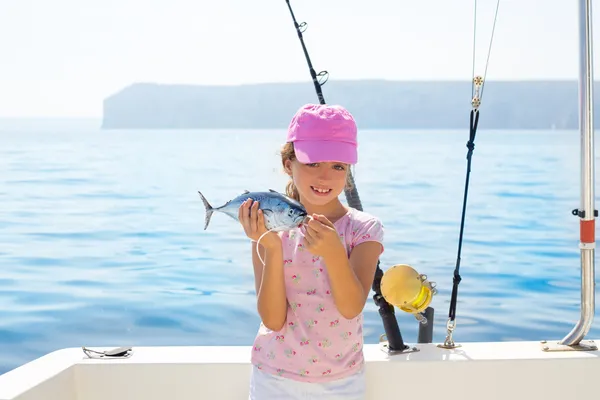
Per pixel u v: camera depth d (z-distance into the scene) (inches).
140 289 333.4
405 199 596.4
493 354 102.3
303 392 85.6
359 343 88.3
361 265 86.7
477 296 303.3
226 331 274.4
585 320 105.0
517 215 521.3
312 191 86.6
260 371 88.0
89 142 1549.0
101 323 285.3
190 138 1840.6
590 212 104.1
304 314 86.3
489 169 845.8
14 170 859.4
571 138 1678.2
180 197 631.8
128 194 652.1
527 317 275.4
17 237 455.5
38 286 340.2
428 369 100.0
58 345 263.4
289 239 88.4
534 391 100.9
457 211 535.5
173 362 99.7
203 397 99.4
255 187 689.6
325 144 84.4
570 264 366.0
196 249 416.8
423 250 393.7
